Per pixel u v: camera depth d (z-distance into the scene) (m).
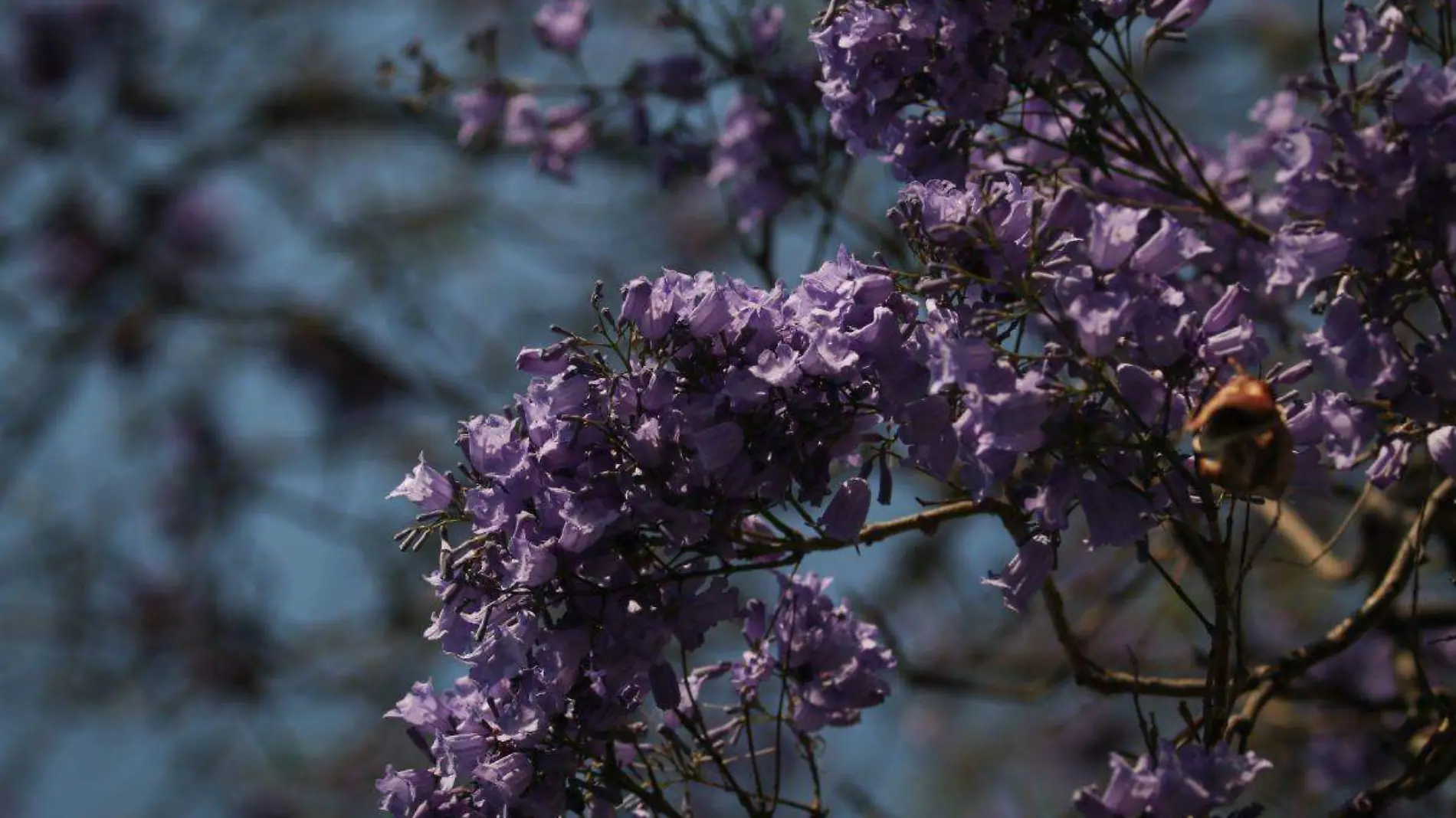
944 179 3.33
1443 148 2.79
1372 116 3.21
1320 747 6.29
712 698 6.87
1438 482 4.27
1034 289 2.71
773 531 3.33
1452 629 5.28
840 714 3.20
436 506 3.06
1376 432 2.75
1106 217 2.70
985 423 2.60
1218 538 2.82
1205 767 2.61
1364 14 3.19
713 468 2.78
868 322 2.86
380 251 10.38
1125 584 6.21
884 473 2.87
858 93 3.36
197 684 10.11
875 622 4.82
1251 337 2.74
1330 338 2.78
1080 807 2.60
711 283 2.96
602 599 2.91
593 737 2.93
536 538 2.87
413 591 9.93
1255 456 2.61
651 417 2.88
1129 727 8.89
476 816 2.95
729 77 5.53
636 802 3.25
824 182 5.23
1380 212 2.81
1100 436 2.67
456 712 3.06
